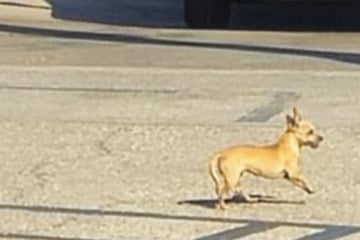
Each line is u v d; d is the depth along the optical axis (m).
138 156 16.53
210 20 36.62
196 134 18.20
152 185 14.70
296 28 36.38
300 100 21.70
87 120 19.58
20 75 25.31
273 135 18.11
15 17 38.94
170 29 36.19
